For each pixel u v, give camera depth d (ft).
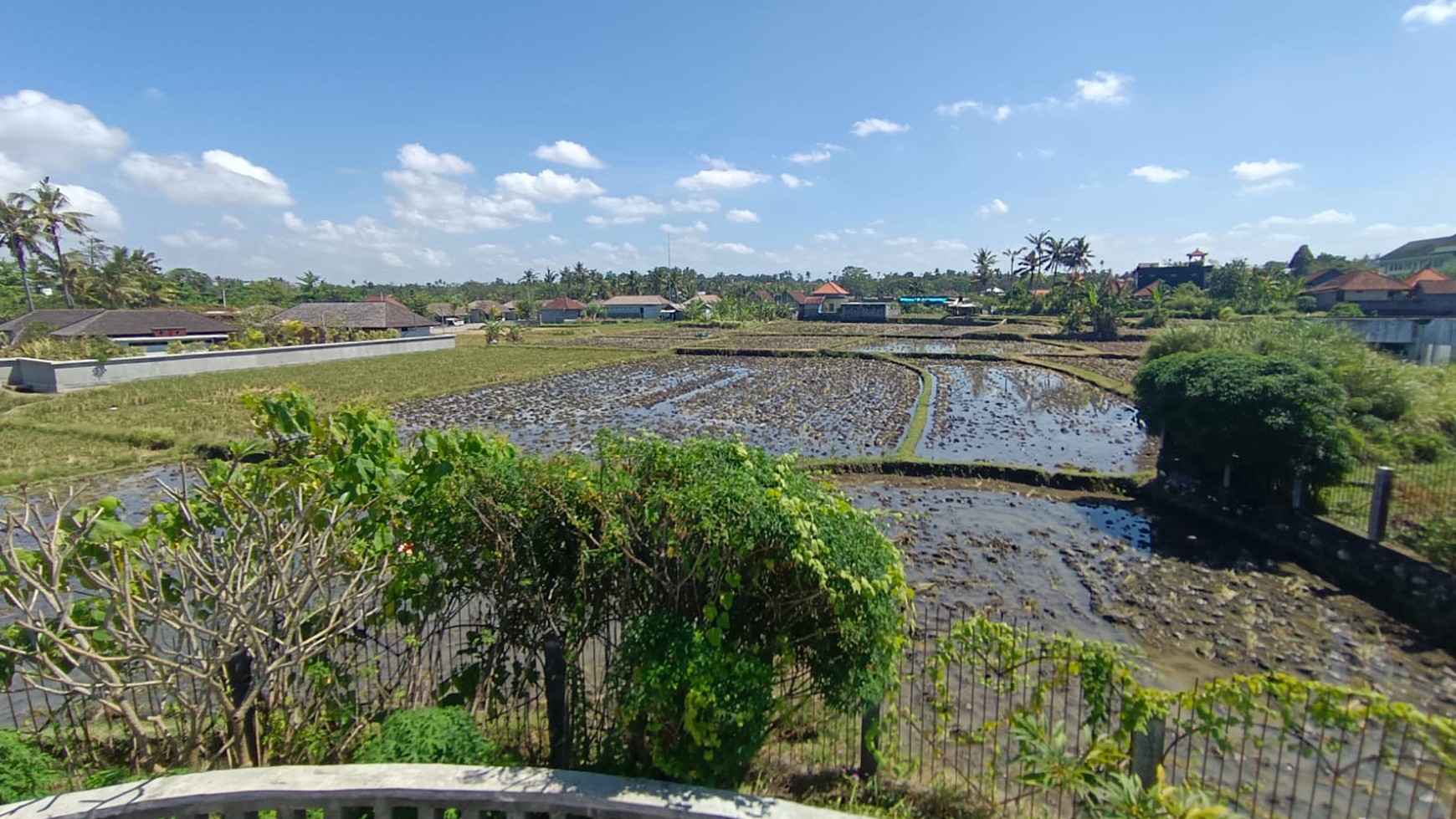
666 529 14.56
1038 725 14.56
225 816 12.19
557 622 16.11
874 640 14.26
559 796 12.26
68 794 12.03
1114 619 32.55
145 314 159.22
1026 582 36.94
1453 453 48.08
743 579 14.56
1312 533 38.96
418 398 99.50
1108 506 50.31
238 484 16.30
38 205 172.35
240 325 162.09
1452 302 183.52
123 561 14.42
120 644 13.60
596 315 351.46
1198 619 32.65
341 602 15.49
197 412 83.51
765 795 15.71
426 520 16.42
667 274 415.64
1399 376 56.24
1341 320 106.73
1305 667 28.48
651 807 12.12
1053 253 318.24
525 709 18.52
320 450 17.71
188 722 15.92
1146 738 14.20
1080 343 181.68
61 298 227.61
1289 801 19.34
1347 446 40.11
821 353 155.63
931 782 17.47
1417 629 31.50
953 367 136.98
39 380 104.73
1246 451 43.09
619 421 84.07
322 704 16.71
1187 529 45.32
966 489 54.85
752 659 13.87
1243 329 76.38
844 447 69.00
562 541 16.06
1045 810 16.72
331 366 135.64
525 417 87.30
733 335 225.76
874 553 14.84
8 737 14.66
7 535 12.18
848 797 16.26
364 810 12.51
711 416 86.79
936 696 22.30
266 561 13.80
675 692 13.16
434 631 17.38
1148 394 53.52
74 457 64.44
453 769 12.89
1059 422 81.76
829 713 18.89
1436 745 12.46
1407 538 35.27
